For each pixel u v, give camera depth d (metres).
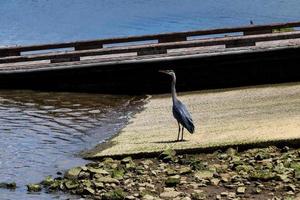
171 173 20.25
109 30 61.09
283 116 25.23
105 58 34.69
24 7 79.31
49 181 20.34
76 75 34.31
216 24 61.56
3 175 21.50
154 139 24.05
